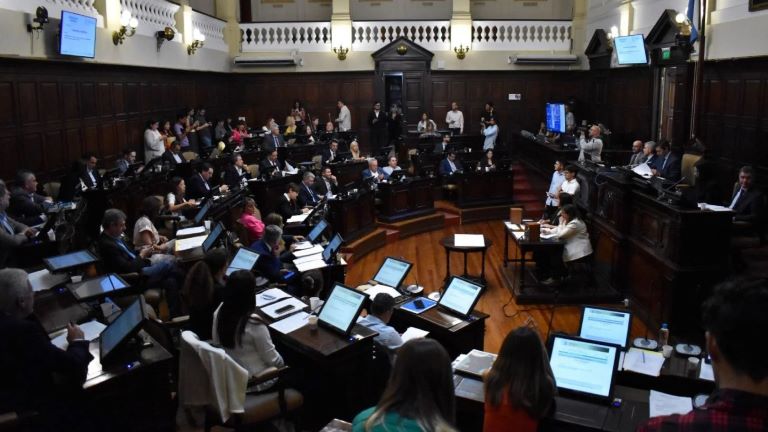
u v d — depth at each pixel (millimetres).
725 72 11523
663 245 7672
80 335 3865
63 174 10898
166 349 4258
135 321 3963
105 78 12273
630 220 8820
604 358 3918
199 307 4883
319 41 19750
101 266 6539
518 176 16938
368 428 2141
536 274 10031
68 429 3764
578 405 3750
